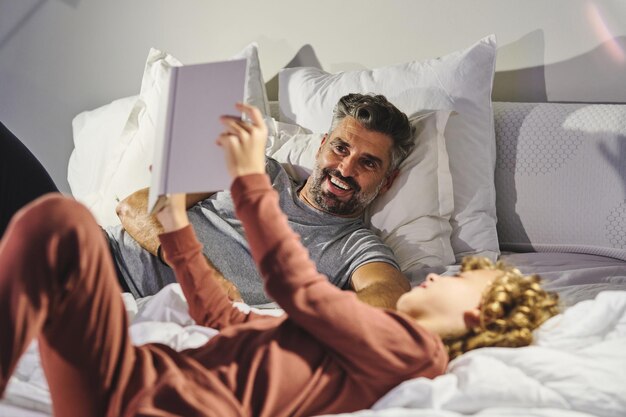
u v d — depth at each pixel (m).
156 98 2.36
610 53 2.31
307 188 2.11
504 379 1.17
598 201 2.15
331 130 2.12
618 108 2.20
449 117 2.21
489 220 2.18
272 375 1.07
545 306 1.29
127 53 2.79
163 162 1.18
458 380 1.18
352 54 2.55
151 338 1.31
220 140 1.13
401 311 1.25
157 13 2.73
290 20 2.60
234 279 1.96
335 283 1.97
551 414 1.12
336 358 1.11
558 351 1.23
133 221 2.00
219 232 2.03
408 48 2.50
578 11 2.32
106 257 1.00
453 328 1.23
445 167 2.14
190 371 1.06
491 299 1.23
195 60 2.72
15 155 1.97
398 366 1.10
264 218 1.09
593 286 1.77
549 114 2.25
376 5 2.50
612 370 1.21
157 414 0.96
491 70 2.23
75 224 0.96
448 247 2.10
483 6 2.40
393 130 2.05
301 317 1.07
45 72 2.88
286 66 2.63
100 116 2.61
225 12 2.66
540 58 2.38
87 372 1.00
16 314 0.92
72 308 0.98
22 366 1.30
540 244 2.23
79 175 2.60
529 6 2.36
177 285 1.53
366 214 2.14
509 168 2.26
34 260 0.93
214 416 0.98
